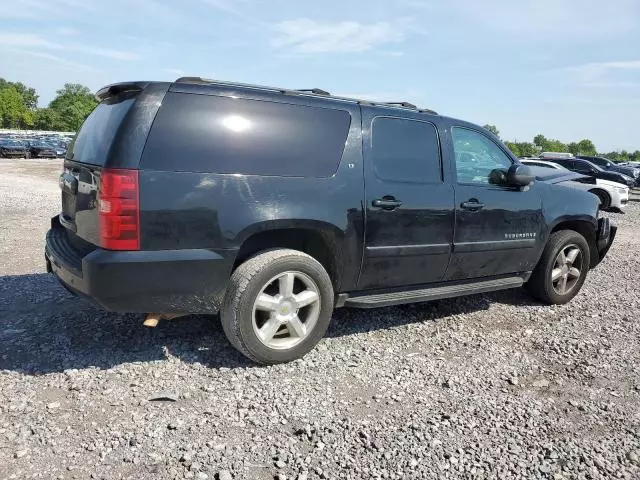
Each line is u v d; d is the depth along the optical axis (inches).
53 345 159.3
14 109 4421.8
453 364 162.1
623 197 680.4
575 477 108.7
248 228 143.3
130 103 137.6
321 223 154.1
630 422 131.6
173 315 145.1
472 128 198.8
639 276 292.5
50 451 109.3
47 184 768.3
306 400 135.2
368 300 169.3
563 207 221.9
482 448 117.0
